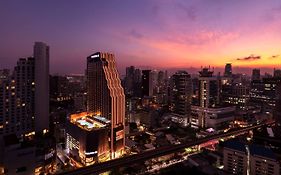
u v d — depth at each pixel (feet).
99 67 589.73
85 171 380.99
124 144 552.82
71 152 522.88
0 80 570.05
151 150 486.79
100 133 476.54
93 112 616.80
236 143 393.50
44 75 648.38
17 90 594.24
